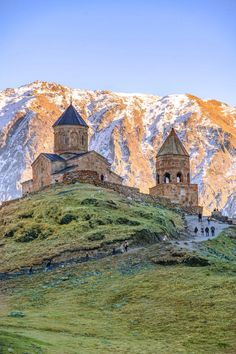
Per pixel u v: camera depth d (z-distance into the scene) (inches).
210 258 2736.2
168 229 3663.9
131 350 1889.8
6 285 2839.6
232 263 2711.6
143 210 3850.9
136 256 2960.1
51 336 1957.4
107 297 2445.9
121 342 1975.9
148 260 2856.8
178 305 2257.6
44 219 3688.5
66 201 3865.7
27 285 2800.2
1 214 3976.4
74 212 3631.9
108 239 3223.4
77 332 2060.8
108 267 2869.1
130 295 2421.3
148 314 2223.2
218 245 3516.2
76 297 2501.2
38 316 2257.6
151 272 2642.7
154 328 2113.7
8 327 2048.5
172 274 2564.0
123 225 3503.9
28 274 2974.9
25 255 3191.4
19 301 2549.2
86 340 1957.4
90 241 3243.1
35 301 2519.7
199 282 2423.7
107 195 4074.8
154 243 3316.9
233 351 1911.9
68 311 2331.4
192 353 1893.5
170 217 4156.0
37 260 3085.6
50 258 3097.9
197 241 3538.4
